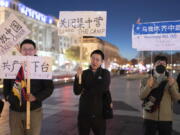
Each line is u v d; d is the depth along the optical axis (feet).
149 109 11.14
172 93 10.93
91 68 11.29
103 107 11.04
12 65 10.95
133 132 18.63
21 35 11.46
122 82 81.15
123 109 28.55
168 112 11.05
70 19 13.43
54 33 254.47
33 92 10.86
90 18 13.17
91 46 272.31
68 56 211.20
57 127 19.71
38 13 227.61
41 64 10.78
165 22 13.96
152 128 11.28
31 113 10.76
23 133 11.05
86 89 11.04
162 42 14.06
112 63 246.06
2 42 11.51
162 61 11.37
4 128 19.25
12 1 188.44
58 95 41.42
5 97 11.01
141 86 11.92
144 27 14.39
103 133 11.17
